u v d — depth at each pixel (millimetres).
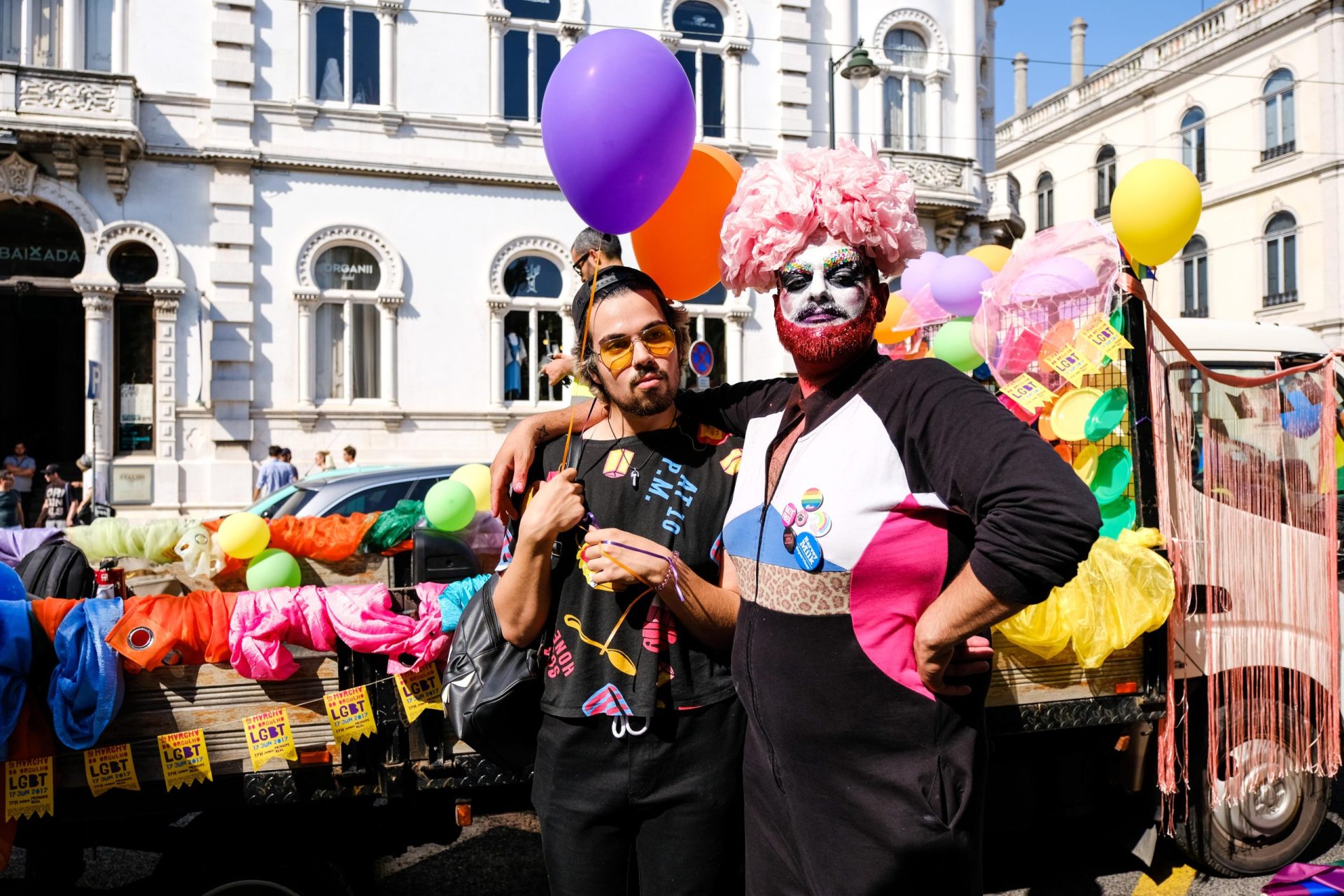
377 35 15070
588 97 2154
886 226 1897
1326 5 20891
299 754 2680
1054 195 28891
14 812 2434
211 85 14141
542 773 2207
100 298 13656
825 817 1827
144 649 2510
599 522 2234
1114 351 3336
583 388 3814
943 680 1771
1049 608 3098
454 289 15219
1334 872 3172
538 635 2232
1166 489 3367
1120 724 3527
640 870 2154
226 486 14062
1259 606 3607
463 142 15305
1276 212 22344
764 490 2000
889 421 1808
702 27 16578
